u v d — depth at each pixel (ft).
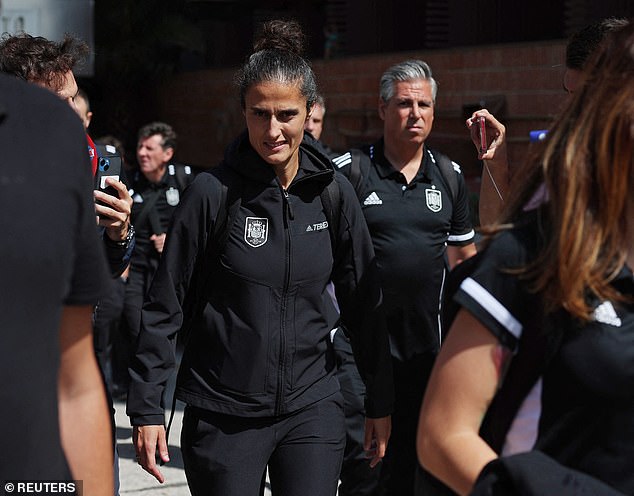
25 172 5.24
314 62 35.29
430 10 39.17
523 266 5.91
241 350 10.00
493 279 5.95
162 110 46.73
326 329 10.50
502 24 34.83
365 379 11.05
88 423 6.44
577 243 5.70
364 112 32.60
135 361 10.17
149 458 10.18
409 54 30.40
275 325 10.04
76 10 21.18
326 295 10.88
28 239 5.15
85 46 10.26
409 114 13.35
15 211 5.15
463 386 5.99
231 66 44.27
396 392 13.32
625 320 5.79
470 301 5.94
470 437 5.94
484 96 27.02
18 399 5.13
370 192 13.32
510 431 6.03
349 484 13.55
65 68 9.88
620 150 5.72
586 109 5.84
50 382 5.27
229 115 40.91
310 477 10.11
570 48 10.09
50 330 5.25
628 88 5.74
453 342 6.08
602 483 5.66
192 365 10.27
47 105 5.50
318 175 10.27
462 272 6.15
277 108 9.96
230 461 10.03
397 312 13.20
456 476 5.89
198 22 48.85
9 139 5.30
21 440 5.16
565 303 5.72
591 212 5.77
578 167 5.77
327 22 43.11
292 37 10.64
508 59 26.18
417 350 13.29
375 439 11.18
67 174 5.38
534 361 5.90
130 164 29.43
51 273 5.23
